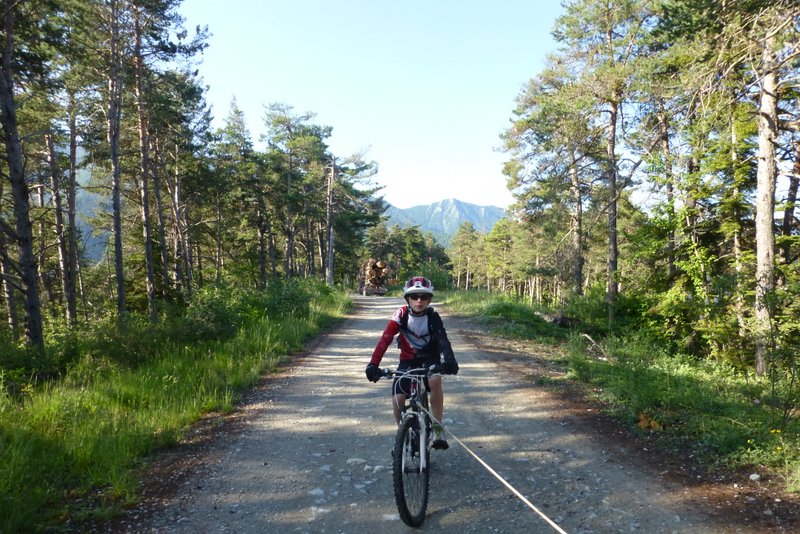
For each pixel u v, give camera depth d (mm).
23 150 20016
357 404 7316
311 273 52375
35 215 24328
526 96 25500
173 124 26469
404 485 3717
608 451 5242
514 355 11219
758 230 11039
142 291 27266
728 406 6383
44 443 5102
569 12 19109
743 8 9305
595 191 24531
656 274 15672
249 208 42250
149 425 5977
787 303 6992
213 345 11258
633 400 6637
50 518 3869
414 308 4328
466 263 108125
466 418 6551
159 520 3875
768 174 10945
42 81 15062
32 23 13633
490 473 4742
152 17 19594
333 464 5023
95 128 24188
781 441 4848
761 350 9062
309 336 14312
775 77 10758
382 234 91875
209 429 6219
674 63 14297
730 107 11305
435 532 3670
